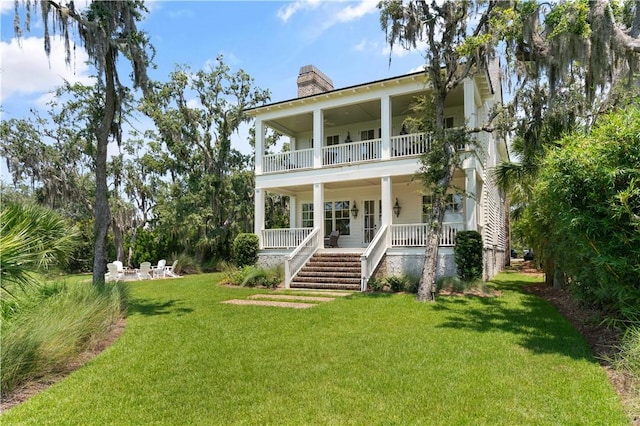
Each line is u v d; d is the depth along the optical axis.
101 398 4.19
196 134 24.59
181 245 24.20
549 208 7.35
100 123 11.54
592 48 9.53
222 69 25.28
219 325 7.48
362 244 17.91
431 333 6.75
